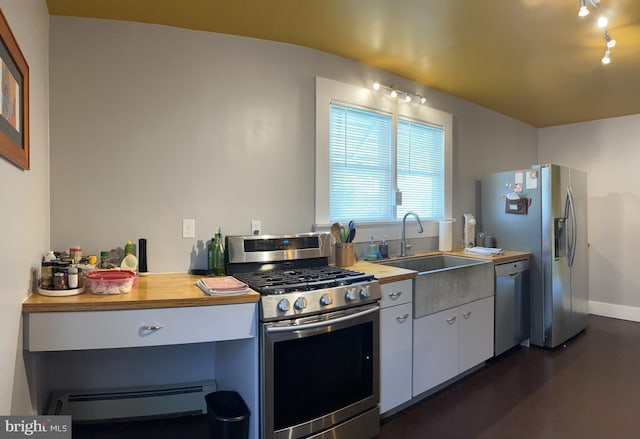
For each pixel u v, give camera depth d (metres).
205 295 1.74
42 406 1.99
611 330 4.07
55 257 1.84
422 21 2.25
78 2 1.98
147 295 1.73
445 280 2.64
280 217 2.59
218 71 2.39
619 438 2.13
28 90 1.60
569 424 2.27
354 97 2.91
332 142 2.83
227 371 2.15
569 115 4.45
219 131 2.40
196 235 2.34
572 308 3.77
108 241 2.15
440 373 2.62
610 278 4.60
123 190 2.18
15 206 1.43
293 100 2.63
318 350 1.89
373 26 2.33
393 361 2.30
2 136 1.23
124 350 2.24
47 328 1.56
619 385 2.79
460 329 2.78
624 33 2.39
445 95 3.66
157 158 2.25
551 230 3.47
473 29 2.36
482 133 4.14
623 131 4.47
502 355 3.39
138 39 2.21
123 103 2.18
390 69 3.06
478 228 4.11
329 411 1.93
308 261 2.54
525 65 2.94
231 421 1.77
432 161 3.58
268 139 2.55
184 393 2.26
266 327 1.73
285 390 1.79
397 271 2.45
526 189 3.63
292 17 2.20
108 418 2.15
